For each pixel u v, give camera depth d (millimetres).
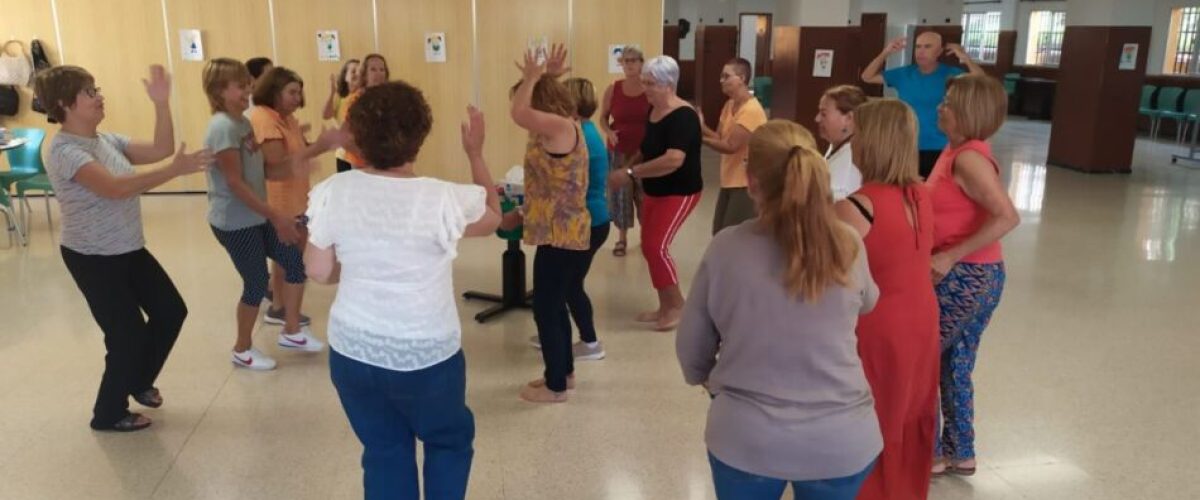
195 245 6180
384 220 1978
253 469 2992
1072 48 9961
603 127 5688
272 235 3875
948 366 2879
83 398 3561
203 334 4332
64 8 7676
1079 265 5828
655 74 3967
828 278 1624
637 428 3330
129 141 3133
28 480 2906
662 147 4086
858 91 3006
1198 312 4816
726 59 12078
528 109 3092
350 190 2006
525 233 3344
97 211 2930
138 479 2920
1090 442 3238
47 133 7914
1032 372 3918
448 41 7906
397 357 2010
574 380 3730
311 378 3789
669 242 4301
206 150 2988
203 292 5055
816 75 8125
